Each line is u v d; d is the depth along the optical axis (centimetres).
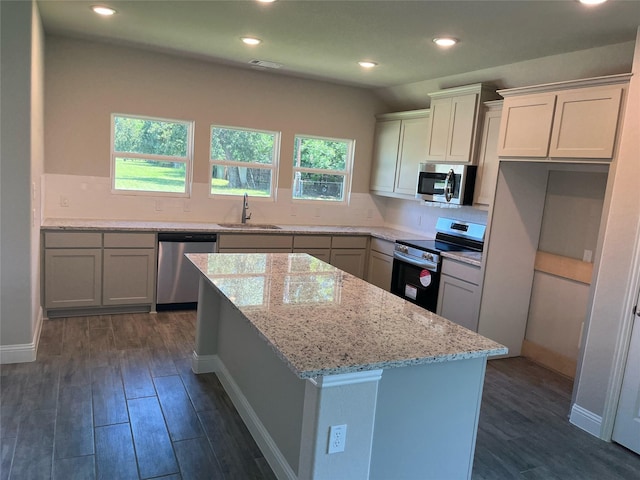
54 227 428
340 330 210
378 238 553
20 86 324
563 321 409
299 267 337
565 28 307
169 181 529
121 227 452
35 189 365
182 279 487
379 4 290
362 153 614
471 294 420
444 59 407
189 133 529
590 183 387
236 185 563
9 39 317
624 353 290
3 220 335
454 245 503
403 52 396
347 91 588
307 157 598
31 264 346
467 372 215
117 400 309
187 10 333
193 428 284
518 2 270
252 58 469
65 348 383
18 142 330
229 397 323
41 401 300
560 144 338
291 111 564
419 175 513
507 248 412
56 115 464
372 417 182
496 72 420
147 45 457
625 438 292
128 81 486
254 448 269
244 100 539
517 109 372
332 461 178
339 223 621
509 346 436
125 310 475
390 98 585
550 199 419
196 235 484
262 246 517
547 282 421
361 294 276
